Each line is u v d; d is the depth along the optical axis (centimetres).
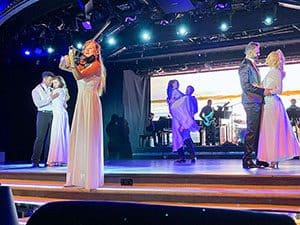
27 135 995
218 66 1030
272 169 512
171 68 1076
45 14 758
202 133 1037
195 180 441
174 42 958
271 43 927
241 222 57
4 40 812
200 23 879
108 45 983
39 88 673
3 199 97
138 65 1103
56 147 671
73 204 63
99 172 429
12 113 964
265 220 57
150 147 1091
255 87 500
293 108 959
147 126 1105
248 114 514
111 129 1123
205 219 57
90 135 424
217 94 1042
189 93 774
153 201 412
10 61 891
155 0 746
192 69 1062
